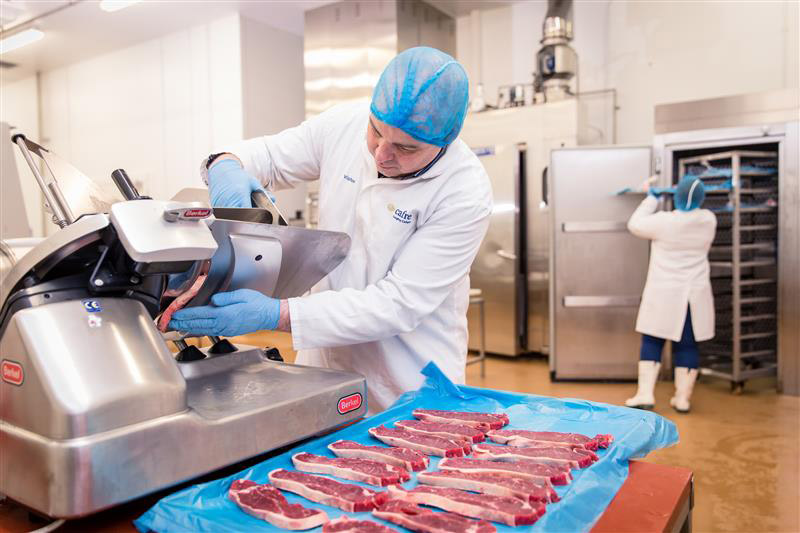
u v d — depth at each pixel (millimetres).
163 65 6578
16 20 5938
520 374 4836
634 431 1079
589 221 4613
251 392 1050
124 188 973
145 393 809
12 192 3135
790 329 4195
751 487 2645
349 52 5508
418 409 1246
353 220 1480
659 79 5168
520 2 5691
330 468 959
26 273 845
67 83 7598
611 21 5375
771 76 4691
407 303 1293
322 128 1575
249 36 6039
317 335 1193
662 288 3766
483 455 1019
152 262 838
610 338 4629
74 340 801
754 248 4523
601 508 837
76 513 741
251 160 1564
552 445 1036
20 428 794
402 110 1130
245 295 1105
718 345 4746
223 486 881
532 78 5707
